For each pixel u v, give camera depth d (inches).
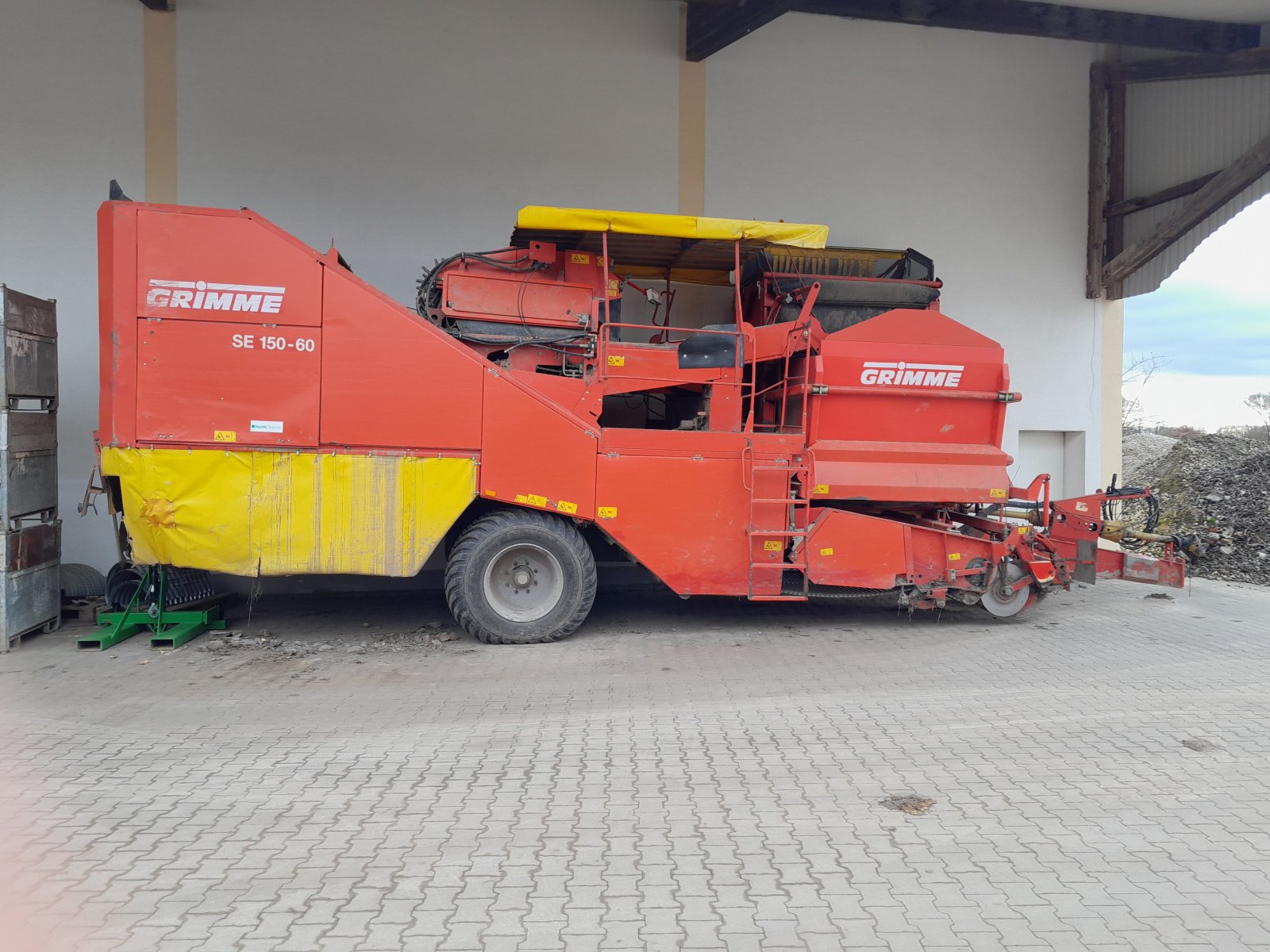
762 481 274.8
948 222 405.1
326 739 181.6
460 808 147.0
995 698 211.9
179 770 163.9
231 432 243.4
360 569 251.8
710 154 376.8
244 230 242.4
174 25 331.3
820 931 110.4
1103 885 123.0
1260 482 474.3
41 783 157.1
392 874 124.2
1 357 248.2
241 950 104.7
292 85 339.6
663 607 325.1
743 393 311.6
